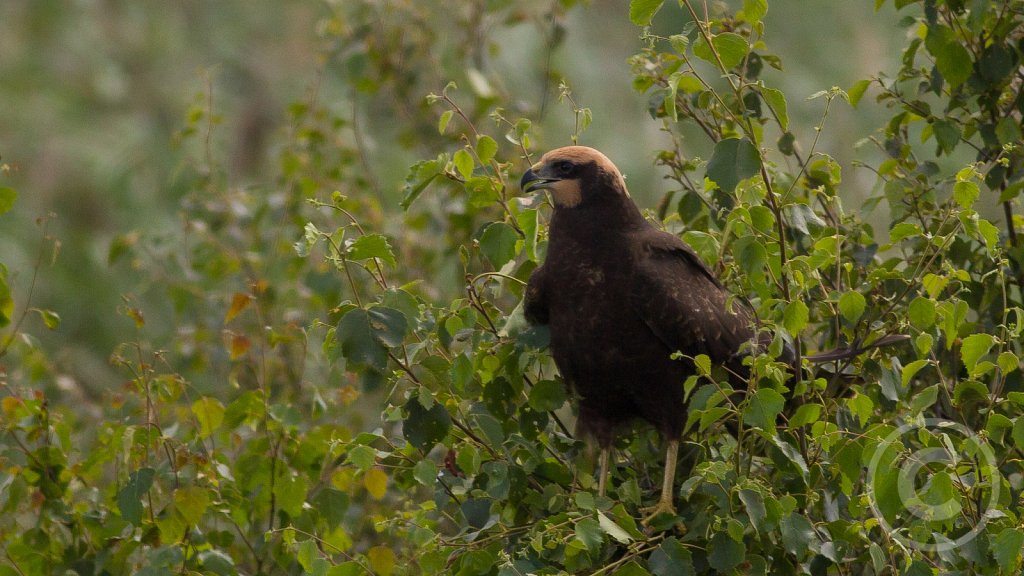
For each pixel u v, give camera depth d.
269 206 15.33
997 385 8.95
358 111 16.95
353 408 13.30
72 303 20.09
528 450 8.92
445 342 9.21
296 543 8.93
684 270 9.89
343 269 8.84
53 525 10.45
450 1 16.83
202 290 15.35
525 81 20.30
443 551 8.62
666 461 9.73
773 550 8.51
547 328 9.94
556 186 9.89
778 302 7.96
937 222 9.85
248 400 10.61
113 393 11.47
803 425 8.32
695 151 20.28
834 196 9.66
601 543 8.03
